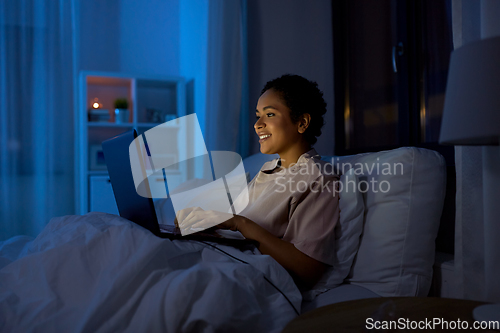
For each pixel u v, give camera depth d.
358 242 1.14
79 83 2.81
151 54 3.38
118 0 3.28
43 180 2.62
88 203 2.72
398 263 1.07
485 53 0.65
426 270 1.10
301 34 2.73
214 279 0.71
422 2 1.92
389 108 2.22
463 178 1.12
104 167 3.05
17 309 0.69
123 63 3.30
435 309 0.68
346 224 1.12
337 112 2.64
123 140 0.93
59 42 2.70
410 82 1.98
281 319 0.77
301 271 1.00
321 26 2.72
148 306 0.68
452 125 0.67
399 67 2.05
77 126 2.78
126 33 3.31
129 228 0.80
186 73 3.31
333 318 0.66
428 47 1.90
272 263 0.90
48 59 2.66
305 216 1.06
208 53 2.60
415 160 1.13
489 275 0.97
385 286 1.06
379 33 2.28
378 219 1.12
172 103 3.40
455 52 0.69
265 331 0.72
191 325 0.65
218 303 0.67
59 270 0.74
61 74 2.71
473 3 1.14
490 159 0.98
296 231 1.06
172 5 3.44
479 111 0.64
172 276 0.73
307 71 2.71
